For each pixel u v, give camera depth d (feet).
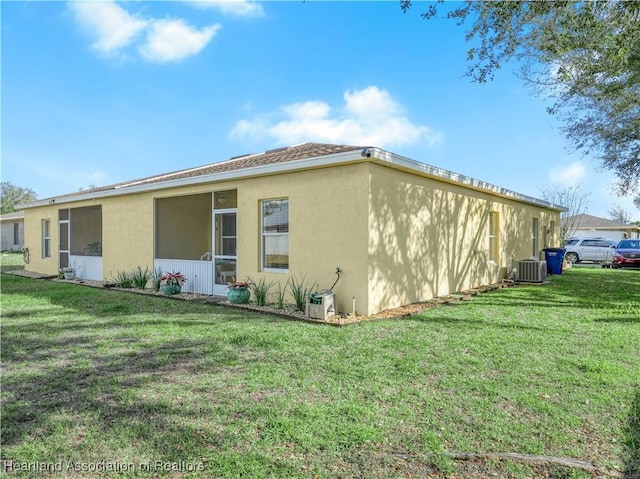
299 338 18.85
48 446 9.52
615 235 114.42
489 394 12.35
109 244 42.19
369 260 23.58
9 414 11.19
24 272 54.75
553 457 8.86
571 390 12.62
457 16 21.88
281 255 28.50
